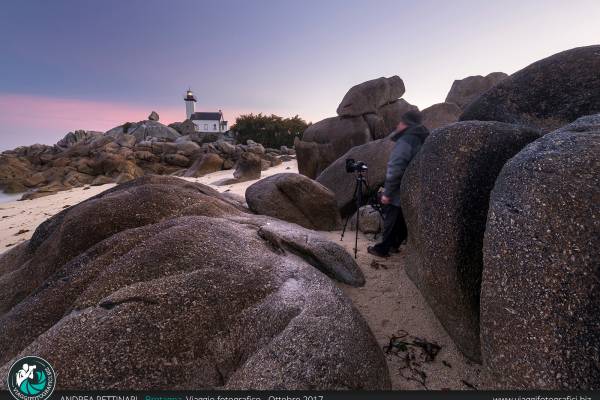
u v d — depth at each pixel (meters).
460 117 4.69
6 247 8.68
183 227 3.46
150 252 3.03
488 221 2.22
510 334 1.88
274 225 4.63
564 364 1.66
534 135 2.88
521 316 1.84
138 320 2.38
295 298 2.84
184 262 2.99
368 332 2.88
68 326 2.37
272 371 2.21
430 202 3.00
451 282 2.76
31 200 17.06
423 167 3.23
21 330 2.67
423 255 3.18
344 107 12.84
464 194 2.75
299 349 2.33
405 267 4.44
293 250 4.15
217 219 4.06
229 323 2.56
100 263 3.10
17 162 26.38
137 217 4.11
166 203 4.39
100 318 2.39
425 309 3.68
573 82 3.66
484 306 2.09
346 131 12.46
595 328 1.64
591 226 1.75
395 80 13.73
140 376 2.18
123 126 49.88
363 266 4.77
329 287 3.19
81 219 3.98
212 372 2.35
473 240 2.70
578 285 1.71
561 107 3.69
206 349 2.40
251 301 2.75
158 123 47.59
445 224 2.79
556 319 1.72
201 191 5.91
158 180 5.77
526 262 1.89
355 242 5.50
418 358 3.02
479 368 2.78
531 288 1.83
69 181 21.81
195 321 2.47
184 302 2.55
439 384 2.69
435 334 3.32
